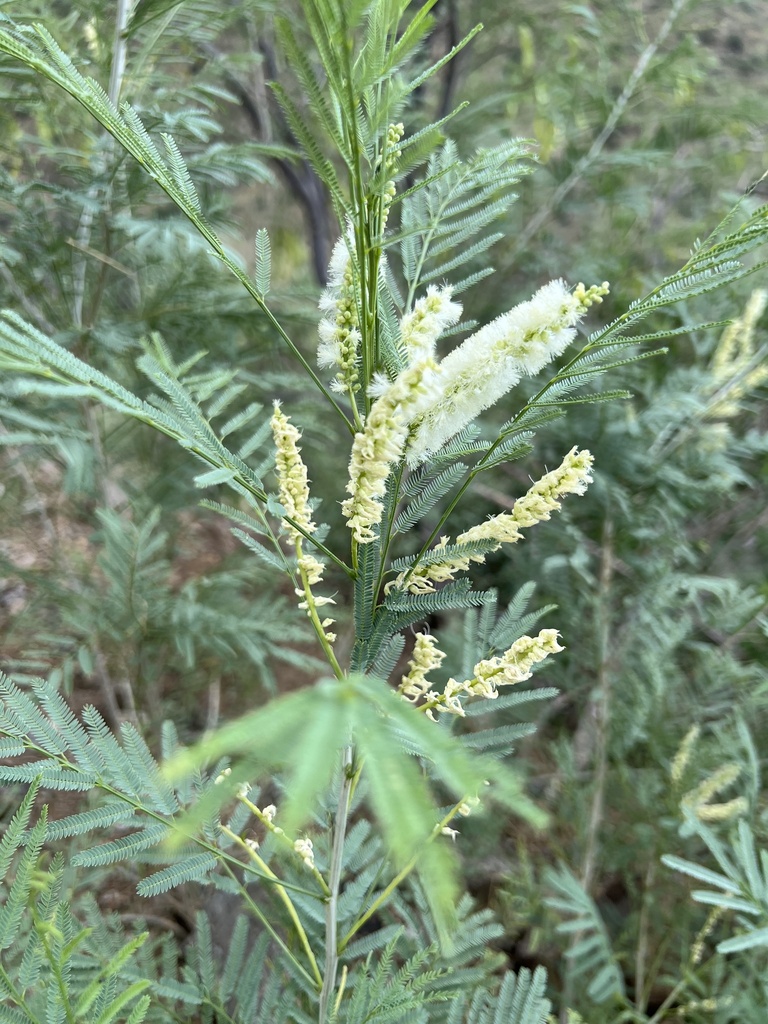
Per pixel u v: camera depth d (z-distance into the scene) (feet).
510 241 3.22
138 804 0.86
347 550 3.15
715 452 2.29
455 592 0.74
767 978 1.37
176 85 2.17
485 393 0.64
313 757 0.26
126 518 2.37
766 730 1.89
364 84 0.52
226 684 3.00
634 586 2.31
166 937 1.12
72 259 1.77
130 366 2.02
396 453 0.59
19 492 2.33
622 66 3.33
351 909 1.13
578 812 1.97
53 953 0.78
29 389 0.52
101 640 2.07
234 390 0.81
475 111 2.86
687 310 2.33
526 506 0.70
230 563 2.65
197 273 2.00
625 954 1.62
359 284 0.67
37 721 0.83
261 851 1.08
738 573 2.79
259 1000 1.43
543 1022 1.10
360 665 0.76
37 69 0.58
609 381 2.26
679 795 1.65
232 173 1.58
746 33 3.51
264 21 2.71
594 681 2.22
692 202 3.50
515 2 3.25
